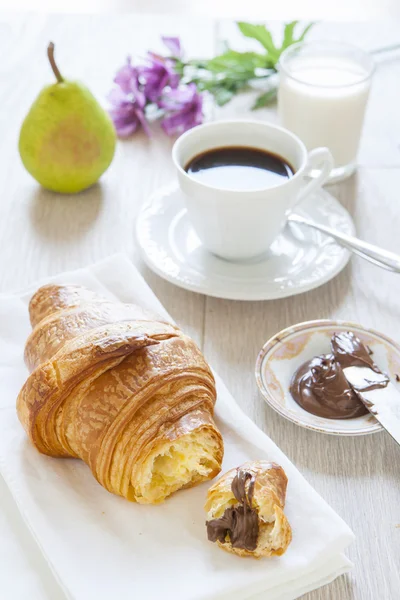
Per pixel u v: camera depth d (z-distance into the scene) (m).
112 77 0.95
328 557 0.56
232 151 0.75
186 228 0.76
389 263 0.71
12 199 0.81
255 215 0.70
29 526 0.57
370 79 0.81
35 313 0.64
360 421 0.62
